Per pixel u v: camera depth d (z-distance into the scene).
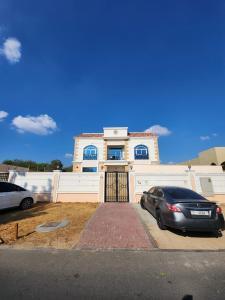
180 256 4.98
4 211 11.04
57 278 3.87
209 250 5.37
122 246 5.60
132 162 23.61
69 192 14.05
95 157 24.77
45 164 53.28
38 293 3.37
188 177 13.95
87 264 4.49
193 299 3.24
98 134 27.45
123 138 25.14
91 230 7.07
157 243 5.98
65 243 5.84
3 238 6.27
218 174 13.95
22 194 11.55
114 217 9.15
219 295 3.35
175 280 3.82
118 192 14.23
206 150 29.27
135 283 3.71
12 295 3.30
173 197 7.39
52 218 9.03
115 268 4.30
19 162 52.53
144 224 7.98
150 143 25.00
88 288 3.53
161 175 14.05
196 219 6.36
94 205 12.56
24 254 5.05
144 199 10.87
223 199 13.55
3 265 4.43
